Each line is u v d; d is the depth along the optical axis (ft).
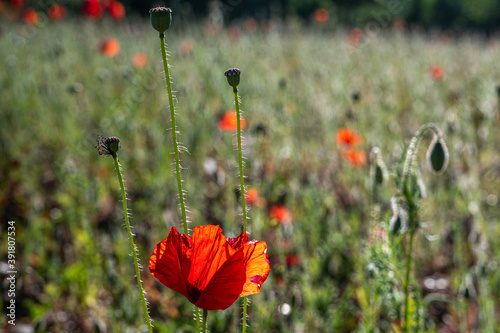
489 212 12.64
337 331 9.59
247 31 37.01
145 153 15.85
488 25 64.03
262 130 13.97
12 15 32.27
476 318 10.19
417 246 10.99
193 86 18.80
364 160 13.61
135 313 9.57
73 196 14.11
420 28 53.31
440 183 13.35
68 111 18.69
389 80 23.53
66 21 35.06
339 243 11.61
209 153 15.80
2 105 19.20
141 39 28.45
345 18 50.08
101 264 11.19
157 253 3.94
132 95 17.94
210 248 4.06
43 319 10.51
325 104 18.37
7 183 14.90
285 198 13.35
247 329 9.12
